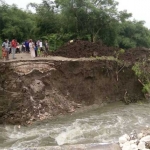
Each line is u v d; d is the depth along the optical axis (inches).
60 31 1040.8
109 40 1059.9
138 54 841.5
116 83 719.1
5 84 560.4
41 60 636.7
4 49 659.4
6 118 520.1
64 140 433.7
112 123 518.9
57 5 1076.5
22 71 587.2
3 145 418.6
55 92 604.4
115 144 221.8
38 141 432.5
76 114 588.1
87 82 669.9
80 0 962.7
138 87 748.0
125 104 682.8
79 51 785.6
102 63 703.1
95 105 651.5
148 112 603.8
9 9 1385.3
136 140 217.2
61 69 637.9
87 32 1003.9
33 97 558.9
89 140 433.1
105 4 1010.1
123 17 1034.1
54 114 562.6
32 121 523.2
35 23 1146.7
